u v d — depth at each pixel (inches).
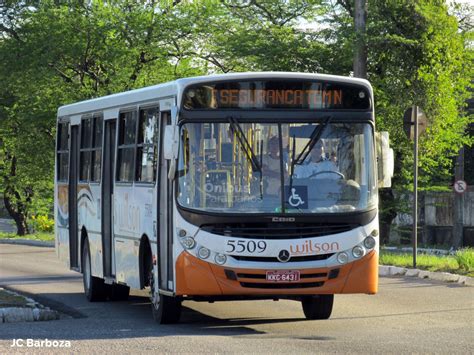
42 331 675.4
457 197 2246.6
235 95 689.6
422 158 1833.2
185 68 2370.8
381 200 1924.2
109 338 631.8
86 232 956.6
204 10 2284.7
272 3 2128.4
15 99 2480.3
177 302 717.9
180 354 551.5
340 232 678.5
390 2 1739.7
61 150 1072.2
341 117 697.6
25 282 1152.2
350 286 679.7
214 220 670.5
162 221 724.7
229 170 680.4
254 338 625.9
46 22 2294.5
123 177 832.3
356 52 1462.8
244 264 665.6
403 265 1187.9
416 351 557.6
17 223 2844.5
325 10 1966.0
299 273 669.9
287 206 674.8
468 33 1815.9
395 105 1770.4
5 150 2679.6
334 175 687.7
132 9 2345.0
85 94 2305.6
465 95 1884.8
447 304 842.2
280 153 684.7
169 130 680.4
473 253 1203.9
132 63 2310.5
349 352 553.9
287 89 693.9
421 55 1761.8
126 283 815.7
